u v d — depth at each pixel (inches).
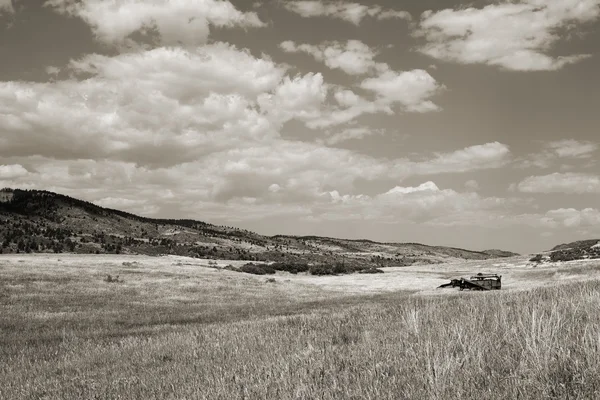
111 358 406.3
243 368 260.2
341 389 191.3
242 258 7145.7
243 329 503.8
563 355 181.9
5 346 629.3
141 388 260.2
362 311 587.8
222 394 210.1
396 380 191.2
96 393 259.8
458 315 379.9
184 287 1819.6
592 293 372.2
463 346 219.6
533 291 530.9
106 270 2130.9
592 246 3794.3
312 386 199.0
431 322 354.6
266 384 211.3
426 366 197.3
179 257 4148.6
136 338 560.1
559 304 338.0
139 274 2108.8
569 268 2285.9
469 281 1457.9
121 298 1462.8
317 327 451.2
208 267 2970.0
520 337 239.6
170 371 297.6
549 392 154.6
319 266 3629.4
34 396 282.5
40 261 2364.7
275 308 1216.2
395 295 1386.6
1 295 1339.8
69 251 6737.2
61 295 1421.0
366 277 3041.3
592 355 179.6
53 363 420.2
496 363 201.6
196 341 439.8
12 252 6107.3
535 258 3868.1
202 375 266.5
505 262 4141.2
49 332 803.4
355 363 238.7
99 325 911.7
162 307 1311.5
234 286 1961.1
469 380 176.4
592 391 151.4
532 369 175.2
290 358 278.7
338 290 2009.1
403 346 269.0
